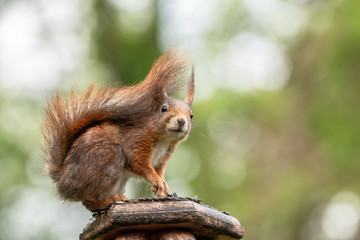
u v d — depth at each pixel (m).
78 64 16.41
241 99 18.55
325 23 19.30
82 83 15.93
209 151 17.42
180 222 5.46
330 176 19.06
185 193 17.53
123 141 6.93
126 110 6.99
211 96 18.58
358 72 18.97
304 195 19.05
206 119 17.45
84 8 16.97
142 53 16.20
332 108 18.84
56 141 6.82
